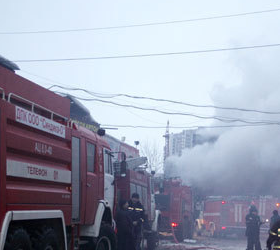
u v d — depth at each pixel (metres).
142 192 17.91
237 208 30.81
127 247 11.57
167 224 25.05
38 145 7.47
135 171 17.39
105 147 11.03
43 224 7.61
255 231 19.08
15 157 6.84
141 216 14.04
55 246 7.82
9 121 6.67
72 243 8.80
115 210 11.59
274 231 6.64
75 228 9.14
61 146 8.43
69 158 8.66
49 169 7.83
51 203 7.80
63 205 8.28
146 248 18.66
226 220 30.78
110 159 11.46
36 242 7.18
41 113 8.17
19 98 7.27
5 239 6.26
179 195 25.34
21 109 6.98
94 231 9.84
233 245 23.36
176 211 25.14
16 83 7.38
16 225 6.83
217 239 29.77
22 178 6.94
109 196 11.21
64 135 8.52
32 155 7.33
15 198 6.63
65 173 8.46
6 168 6.47
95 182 10.08
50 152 7.89
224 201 31.03
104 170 10.88
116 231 11.54
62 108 8.84
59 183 8.22
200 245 22.88
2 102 6.45
